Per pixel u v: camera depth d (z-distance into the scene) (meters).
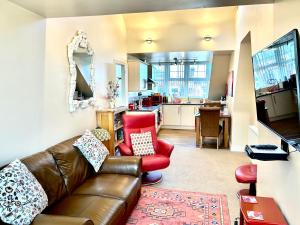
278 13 2.08
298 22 1.61
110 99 4.80
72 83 3.33
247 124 5.36
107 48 4.73
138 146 3.96
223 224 2.58
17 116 2.35
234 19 5.47
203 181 3.76
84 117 3.77
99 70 4.33
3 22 2.13
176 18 5.64
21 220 1.66
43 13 2.47
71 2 2.15
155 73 8.50
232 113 5.54
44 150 2.64
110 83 4.82
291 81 1.46
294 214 1.76
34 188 1.89
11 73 2.25
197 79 8.30
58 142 3.08
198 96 8.38
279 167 2.11
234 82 5.41
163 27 5.84
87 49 3.80
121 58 5.69
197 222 2.62
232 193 3.34
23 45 2.38
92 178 2.86
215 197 3.21
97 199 2.30
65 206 2.18
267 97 2.01
